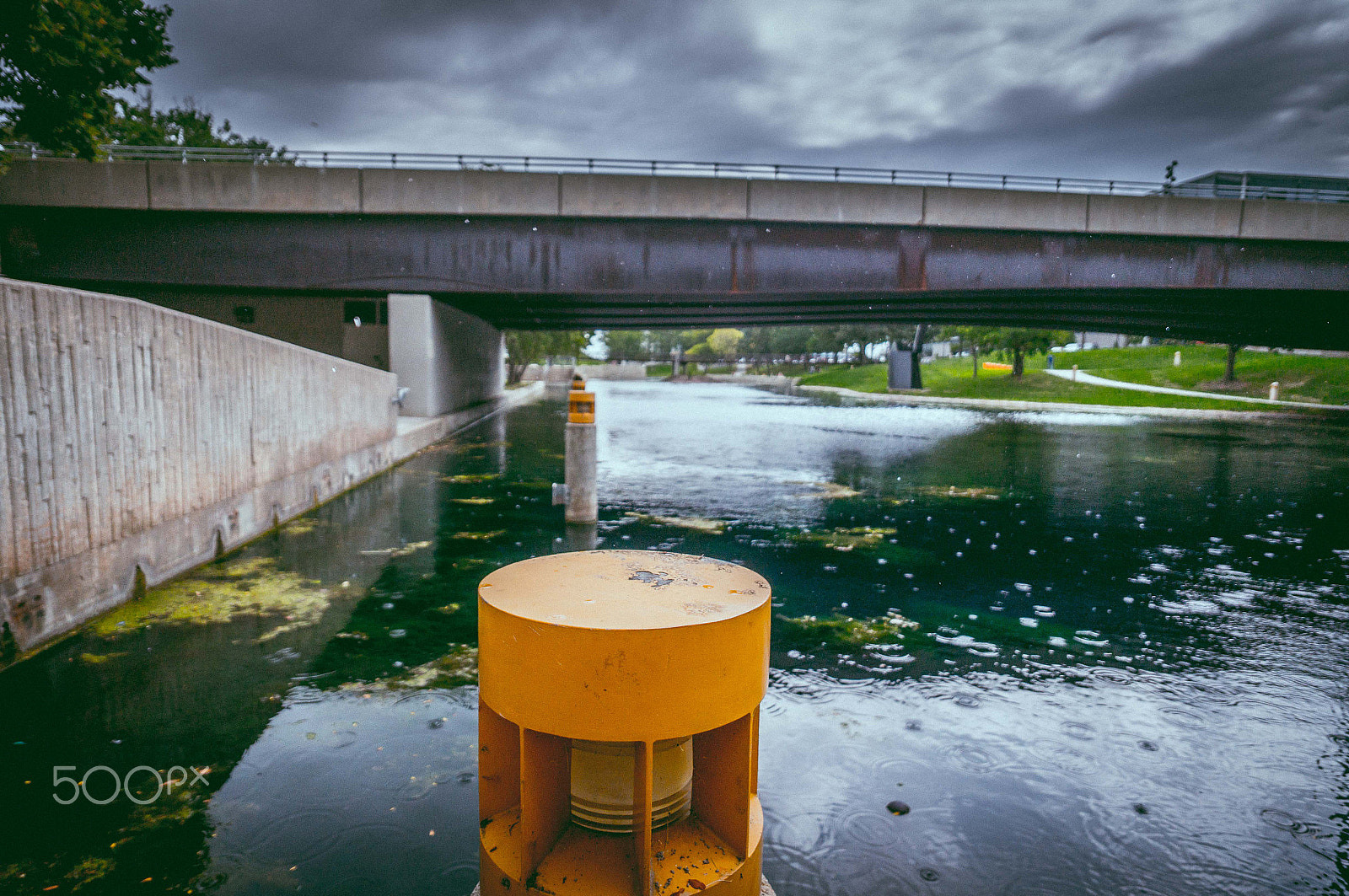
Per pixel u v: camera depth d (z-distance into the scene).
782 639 4.55
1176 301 22.17
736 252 19.27
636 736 1.36
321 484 8.90
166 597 5.05
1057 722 3.43
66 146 10.65
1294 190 19.72
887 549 7.06
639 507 9.06
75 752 2.94
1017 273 19.89
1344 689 3.86
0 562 3.76
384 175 18.02
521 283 18.91
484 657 1.54
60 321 4.17
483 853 1.53
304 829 2.44
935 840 2.47
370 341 19.94
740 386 61.91
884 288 19.73
